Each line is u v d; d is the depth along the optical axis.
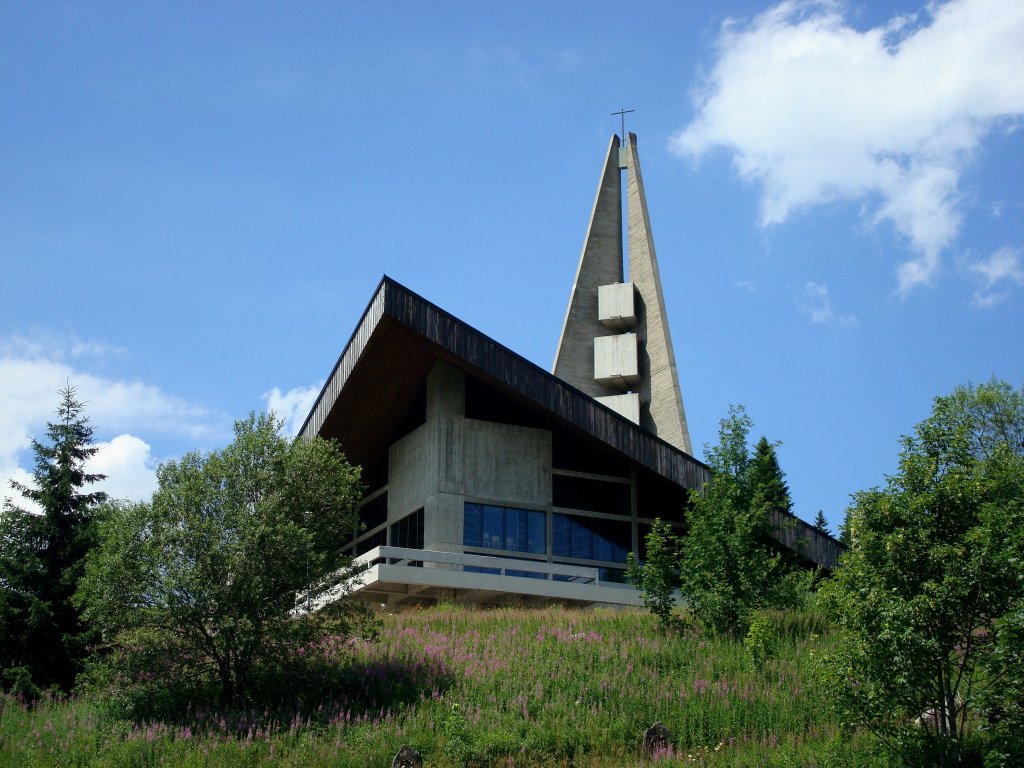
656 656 24.19
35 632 26.52
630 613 29.70
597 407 35.69
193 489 22.97
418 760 18.44
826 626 26.34
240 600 22.05
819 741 19.17
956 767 16.31
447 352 34.41
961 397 37.28
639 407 52.75
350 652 24.17
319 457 24.56
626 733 19.97
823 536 35.19
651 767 18.27
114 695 22.19
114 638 22.16
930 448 18.06
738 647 24.78
